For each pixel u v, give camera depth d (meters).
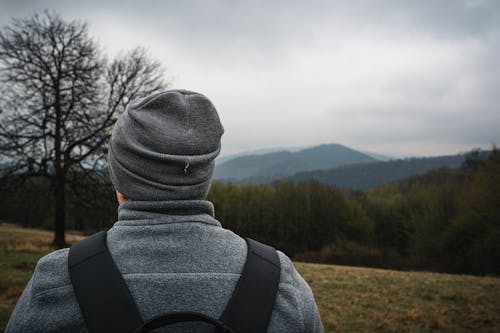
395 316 8.06
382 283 12.03
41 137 17.19
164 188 0.87
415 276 14.12
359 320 7.83
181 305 0.78
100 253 0.81
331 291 10.61
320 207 50.66
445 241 32.50
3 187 17.14
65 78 18.30
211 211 0.95
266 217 52.53
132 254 0.81
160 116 0.90
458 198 38.75
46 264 0.83
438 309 8.74
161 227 0.84
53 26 17.95
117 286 0.76
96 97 18.67
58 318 0.75
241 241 0.94
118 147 0.92
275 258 0.92
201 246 0.84
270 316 0.80
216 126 0.95
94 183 18.41
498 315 8.16
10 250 14.95
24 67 17.33
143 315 0.76
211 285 0.80
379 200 65.94
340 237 49.12
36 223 42.97
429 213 40.50
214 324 0.72
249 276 0.83
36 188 18.31
